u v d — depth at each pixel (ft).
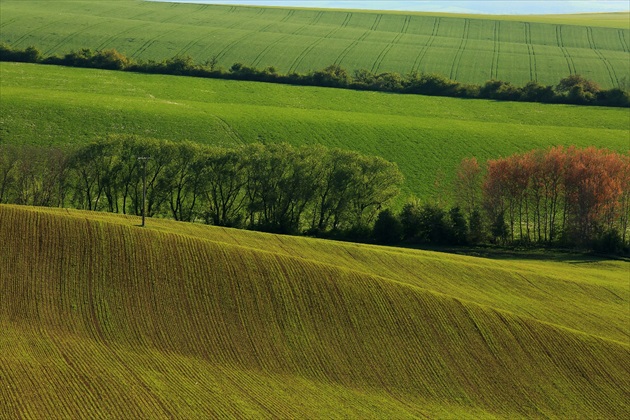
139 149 466.29
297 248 358.02
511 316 287.69
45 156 459.73
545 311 319.27
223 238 354.74
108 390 203.72
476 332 275.80
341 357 253.65
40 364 212.64
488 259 399.44
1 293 255.91
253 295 277.64
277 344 255.29
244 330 259.60
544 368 262.06
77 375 209.46
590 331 302.04
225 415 201.36
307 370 243.81
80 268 277.03
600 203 471.21
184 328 254.88
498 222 465.47
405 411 226.17
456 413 231.09
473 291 332.80
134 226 310.86
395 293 290.76
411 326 274.36
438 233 458.09
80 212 360.69
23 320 242.58
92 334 241.55
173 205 464.24
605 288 359.87
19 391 195.00
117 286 270.87
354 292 287.48
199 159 466.29
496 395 245.86
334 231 458.91
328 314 274.36
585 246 462.60
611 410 245.24
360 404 225.97
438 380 249.14
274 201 465.47
